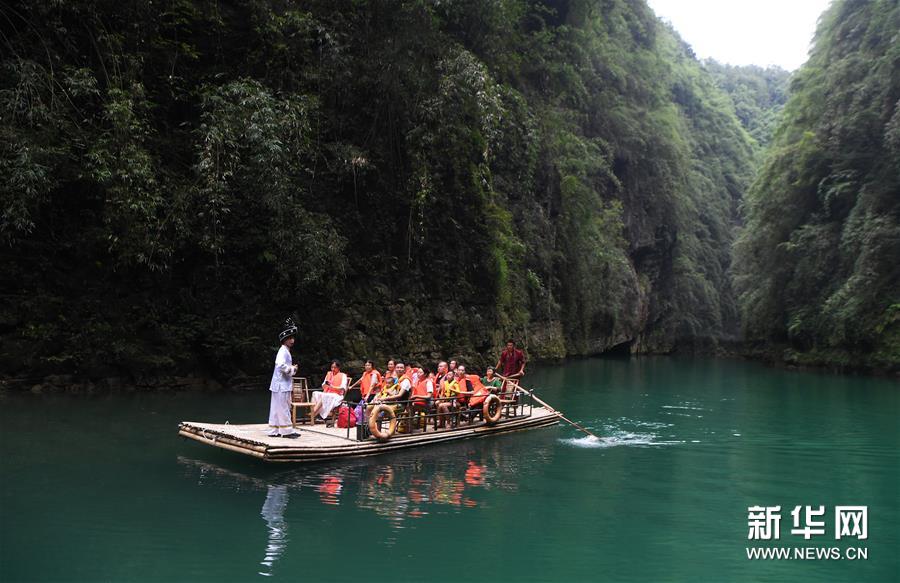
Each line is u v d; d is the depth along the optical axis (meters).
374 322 16.67
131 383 13.23
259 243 14.45
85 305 12.67
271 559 5.07
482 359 20.08
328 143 16.19
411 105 16.97
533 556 5.32
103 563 4.91
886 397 17.02
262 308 14.63
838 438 10.88
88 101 12.70
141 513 6.01
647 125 36.84
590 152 30.98
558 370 24.06
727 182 51.78
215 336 13.88
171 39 14.44
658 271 41.41
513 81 25.03
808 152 27.83
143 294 13.39
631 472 8.29
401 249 17.86
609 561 5.28
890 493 7.48
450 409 10.45
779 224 29.86
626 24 38.94
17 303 11.85
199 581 4.65
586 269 30.19
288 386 8.49
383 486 7.19
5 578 4.61
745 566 5.29
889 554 5.61
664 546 5.66
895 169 23.61
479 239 20.48
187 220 12.96
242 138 13.27
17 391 11.82
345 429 9.56
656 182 38.25
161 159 13.57
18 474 7.07
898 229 22.75
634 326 37.69
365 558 5.14
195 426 8.47
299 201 14.77
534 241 25.73
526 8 25.66
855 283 23.73
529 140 23.06
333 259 14.64
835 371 26.16
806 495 7.36
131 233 12.04
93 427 9.44
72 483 6.83
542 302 26.86
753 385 20.30
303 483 7.18
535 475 7.99
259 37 14.98
